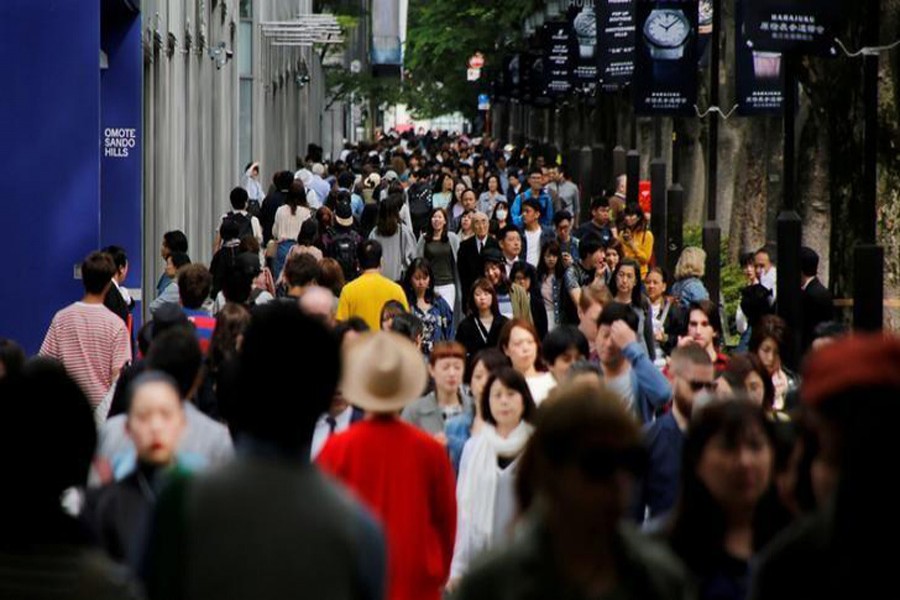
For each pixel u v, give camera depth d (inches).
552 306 1985.7
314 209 3053.6
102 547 577.0
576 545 480.7
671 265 2785.4
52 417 510.0
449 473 838.5
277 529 490.3
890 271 1819.6
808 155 2491.4
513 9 5753.0
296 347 515.2
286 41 4916.3
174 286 1624.0
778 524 595.2
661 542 590.6
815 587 471.8
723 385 960.3
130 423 659.4
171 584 491.5
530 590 476.1
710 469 587.5
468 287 2079.2
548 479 482.9
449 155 5748.0
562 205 3757.4
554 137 6545.3
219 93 3511.3
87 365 1249.4
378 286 1534.2
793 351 1163.9
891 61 1804.9
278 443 514.0
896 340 474.3
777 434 638.5
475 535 932.6
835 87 1820.9
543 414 489.4
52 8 1771.7
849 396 467.2
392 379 824.9
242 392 516.4
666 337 1672.0
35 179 1777.8
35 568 489.1
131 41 2225.6
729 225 3454.7
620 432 480.7
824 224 2492.6
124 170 2229.3
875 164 1526.8
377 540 498.6
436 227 2075.5
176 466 539.2
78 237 1785.2
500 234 2329.0
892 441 463.2
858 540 465.1
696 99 2674.7
